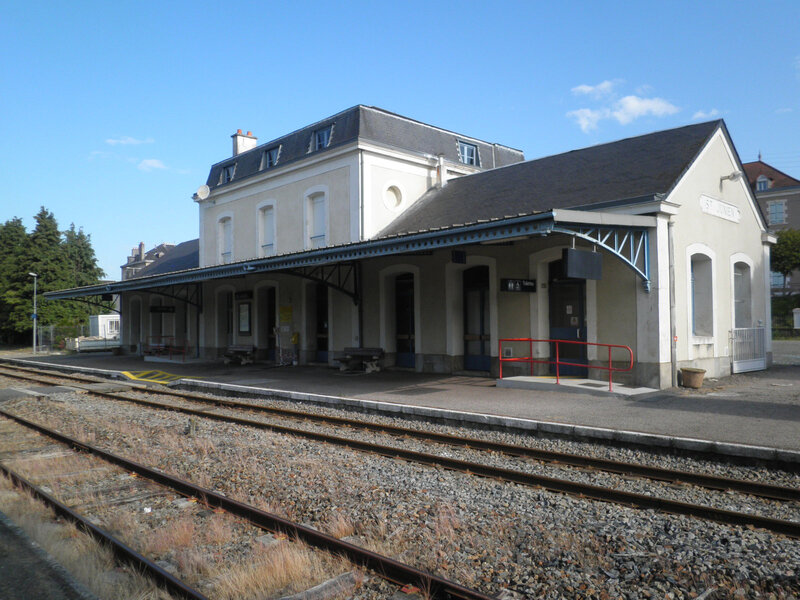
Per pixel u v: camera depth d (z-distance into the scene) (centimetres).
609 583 410
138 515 579
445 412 1012
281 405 1277
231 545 499
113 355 3156
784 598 384
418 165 2016
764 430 803
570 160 1596
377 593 404
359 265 1856
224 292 2511
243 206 2369
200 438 920
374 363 1738
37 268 4250
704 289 1429
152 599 394
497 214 1438
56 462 780
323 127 2017
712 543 474
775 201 4672
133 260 5688
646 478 670
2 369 2488
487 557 455
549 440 866
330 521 537
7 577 400
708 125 1418
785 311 3497
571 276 1035
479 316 1577
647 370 1198
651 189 1236
